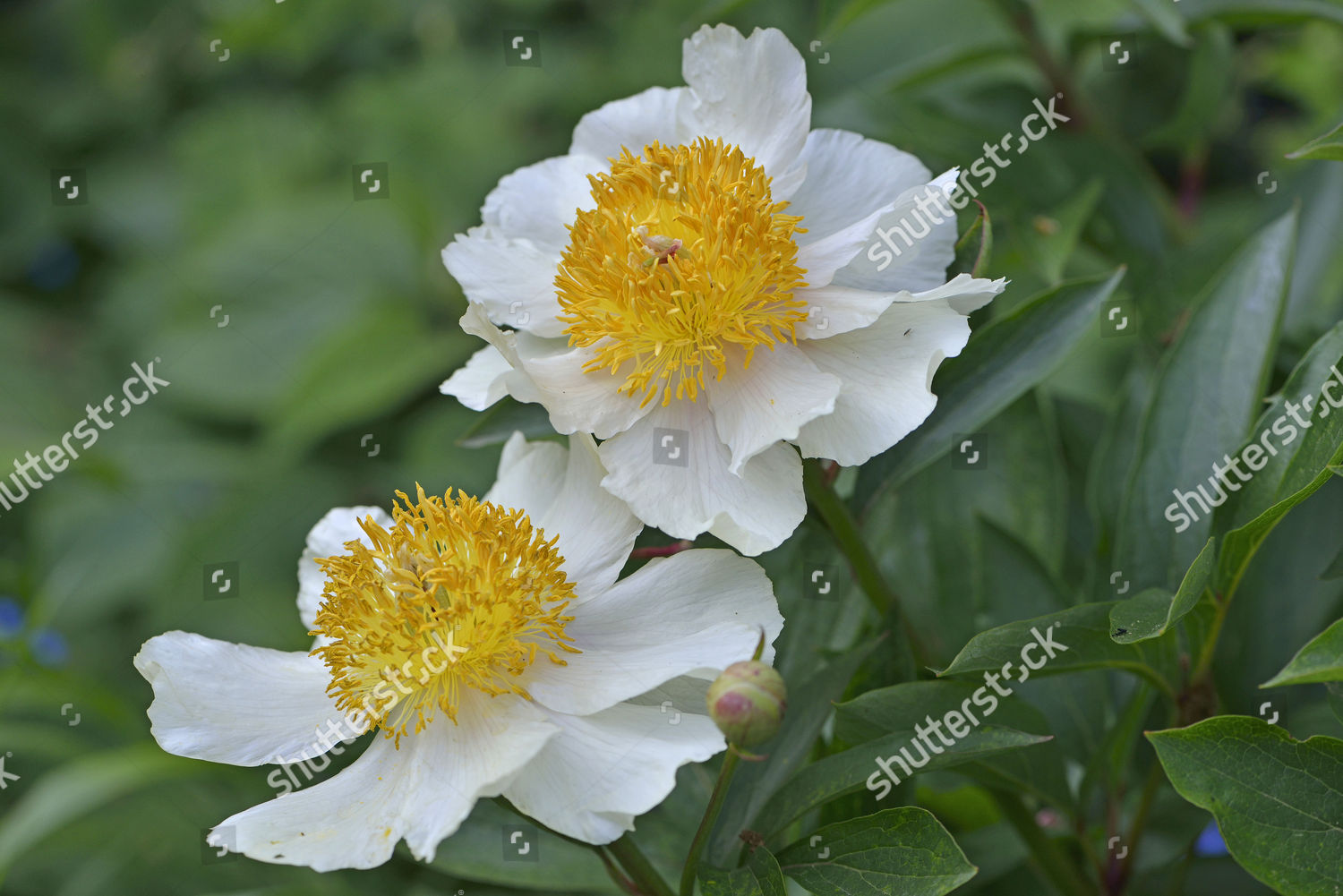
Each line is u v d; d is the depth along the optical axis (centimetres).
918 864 79
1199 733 78
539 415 86
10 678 104
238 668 83
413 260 151
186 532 135
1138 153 106
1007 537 89
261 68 168
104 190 175
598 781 80
